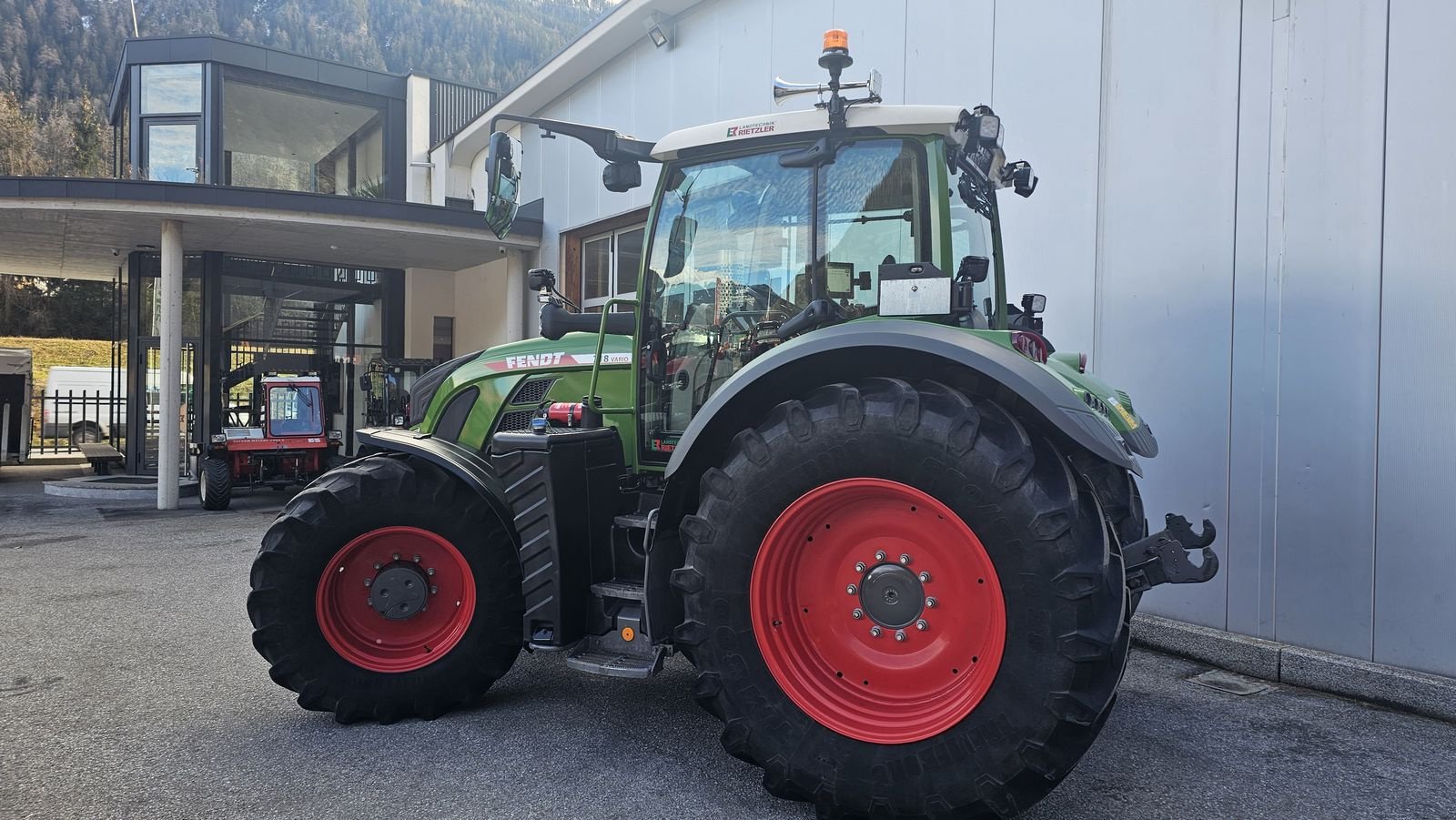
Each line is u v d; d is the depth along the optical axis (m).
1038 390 2.24
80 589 5.52
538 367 3.63
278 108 13.82
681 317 3.16
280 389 10.41
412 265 12.57
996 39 5.13
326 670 3.10
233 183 13.40
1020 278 4.98
